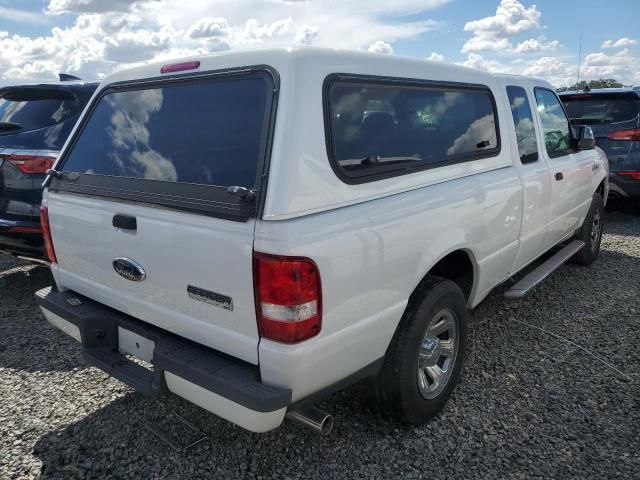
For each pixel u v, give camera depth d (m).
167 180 2.45
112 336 2.80
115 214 2.58
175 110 2.59
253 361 2.17
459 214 2.94
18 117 4.93
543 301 4.74
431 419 3.01
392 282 2.51
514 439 2.83
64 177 2.97
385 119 2.61
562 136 4.71
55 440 2.87
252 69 2.33
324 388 2.32
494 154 3.49
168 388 2.40
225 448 2.79
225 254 2.14
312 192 2.15
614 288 5.06
